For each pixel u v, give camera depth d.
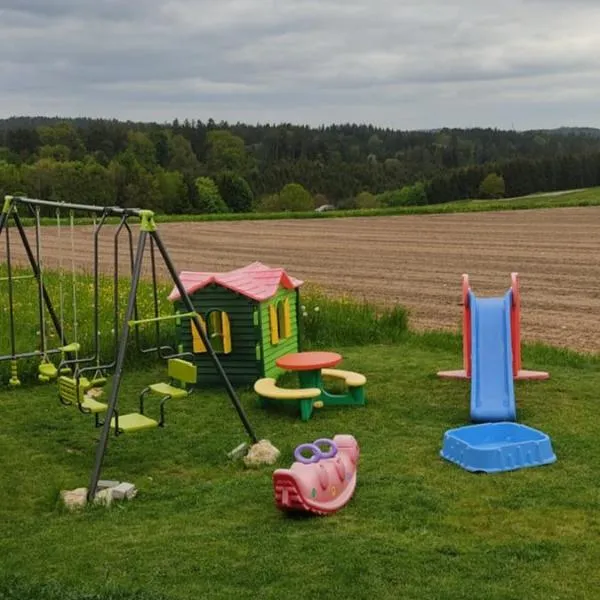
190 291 11.41
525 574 5.55
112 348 13.01
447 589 5.35
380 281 25.50
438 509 6.86
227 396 11.14
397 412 10.14
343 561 5.81
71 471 8.56
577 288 22.41
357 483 7.57
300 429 9.58
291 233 45.84
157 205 99.00
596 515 6.64
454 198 118.25
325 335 14.48
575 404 10.24
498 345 10.76
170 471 8.43
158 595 5.41
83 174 95.00
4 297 19.17
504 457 7.84
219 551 6.14
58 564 6.12
